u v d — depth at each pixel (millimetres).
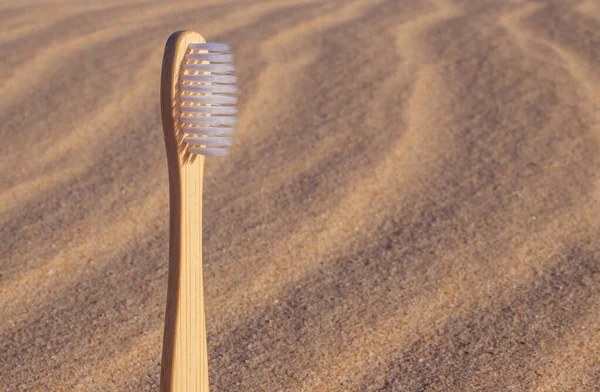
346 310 597
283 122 947
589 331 576
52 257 650
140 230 699
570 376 548
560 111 948
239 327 587
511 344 569
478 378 548
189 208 469
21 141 909
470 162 821
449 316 591
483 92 1021
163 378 476
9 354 571
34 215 729
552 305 596
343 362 560
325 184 778
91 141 910
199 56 461
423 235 674
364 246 660
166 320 473
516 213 707
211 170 827
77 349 573
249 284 622
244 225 701
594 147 843
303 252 651
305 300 606
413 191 762
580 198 731
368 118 946
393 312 594
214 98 462
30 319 597
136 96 1046
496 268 629
